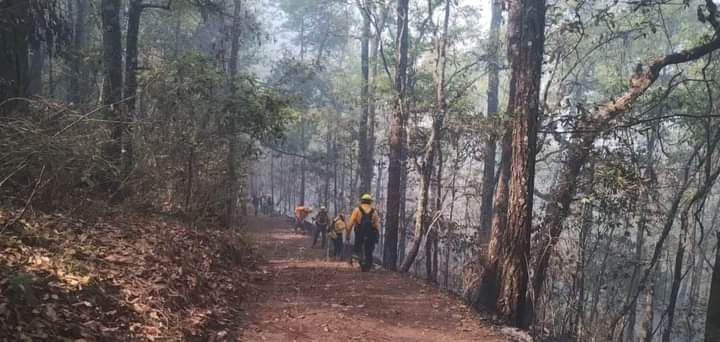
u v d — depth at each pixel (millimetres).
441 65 15547
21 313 3779
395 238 17188
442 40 15609
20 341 3480
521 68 8844
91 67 13875
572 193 11305
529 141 8781
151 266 6336
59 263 5035
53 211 7047
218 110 11766
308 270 11508
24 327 3654
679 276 12266
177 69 11266
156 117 10258
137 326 4652
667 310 12492
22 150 6125
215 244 9797
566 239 12617
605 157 11711
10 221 5645
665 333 12531
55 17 10297
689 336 17438
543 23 8812
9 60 8438
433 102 16859
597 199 11617
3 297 3789
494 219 11812
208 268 7961
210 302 6656
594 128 11078
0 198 6336
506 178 12078
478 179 26188
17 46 8672
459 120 16344
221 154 12289
